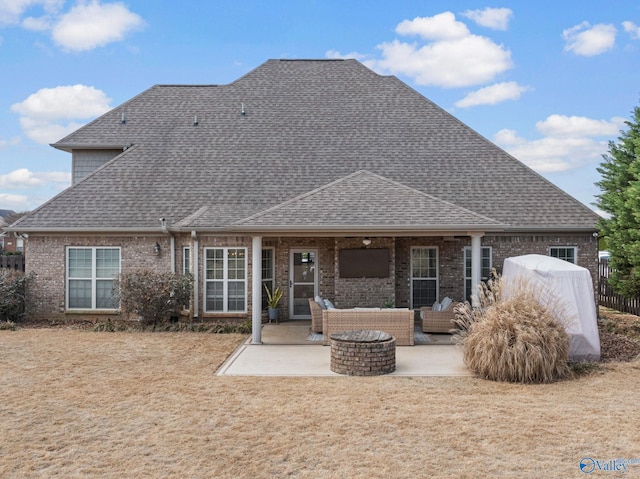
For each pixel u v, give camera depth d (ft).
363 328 43.50
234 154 62.90
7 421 24.30
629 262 50.80
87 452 20.68
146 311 51.67
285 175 60.23
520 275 37.58
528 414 25.20
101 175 60.59
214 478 18.34
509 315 33.01
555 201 57.82
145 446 21.29
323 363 37.01
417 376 33.14
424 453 20.48
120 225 54.70
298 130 65.82
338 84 71.87
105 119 67.67
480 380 32.07
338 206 44.98
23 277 55.21
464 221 42.86
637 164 48.78
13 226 54.85
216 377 32.83
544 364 31.37
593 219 55.83
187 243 55.62
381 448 20.99
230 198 57.57
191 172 60.75
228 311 54.80
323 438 22.06
